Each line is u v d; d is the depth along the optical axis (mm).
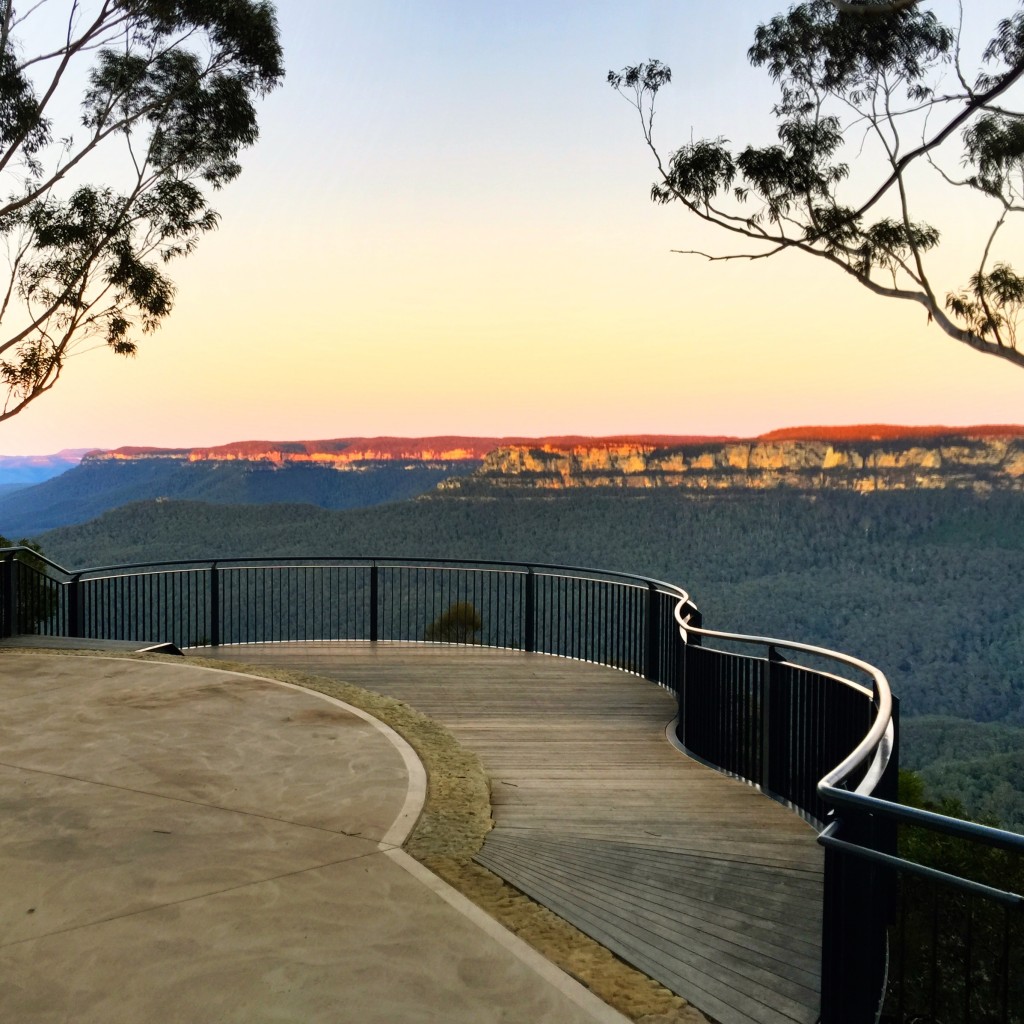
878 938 3127
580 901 3408
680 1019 2617
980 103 10727
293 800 4297
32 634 9898
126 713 5922
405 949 2881
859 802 2359
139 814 4070
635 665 9531
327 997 2596
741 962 2973
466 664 9758
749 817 4742
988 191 13242
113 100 15281
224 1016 2488
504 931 3020
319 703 6234
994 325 12539
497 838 4105
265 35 15148
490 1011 2555
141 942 2889
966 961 2729
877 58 12672
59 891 3252
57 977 2676
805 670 4984
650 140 13227
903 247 12711
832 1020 2615
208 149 15688
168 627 11180
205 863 3521
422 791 4473
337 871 3469
